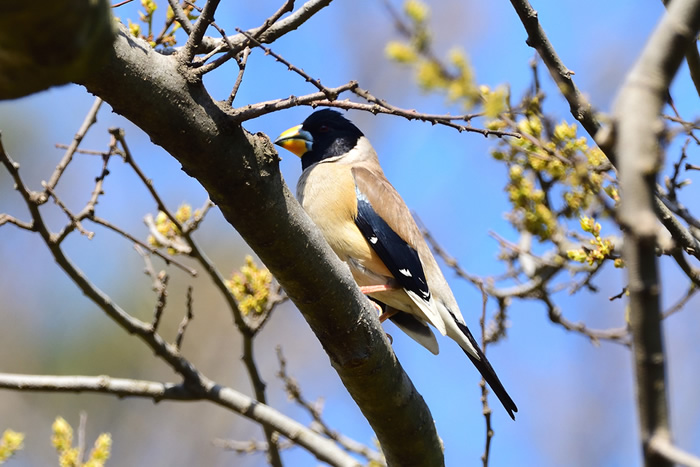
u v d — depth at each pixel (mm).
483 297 9742
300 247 6707
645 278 3572
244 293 10836
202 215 10172
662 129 3863
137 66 5707
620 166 3768
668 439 3512
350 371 7492
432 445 8180
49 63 3426
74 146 9664
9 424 16781
